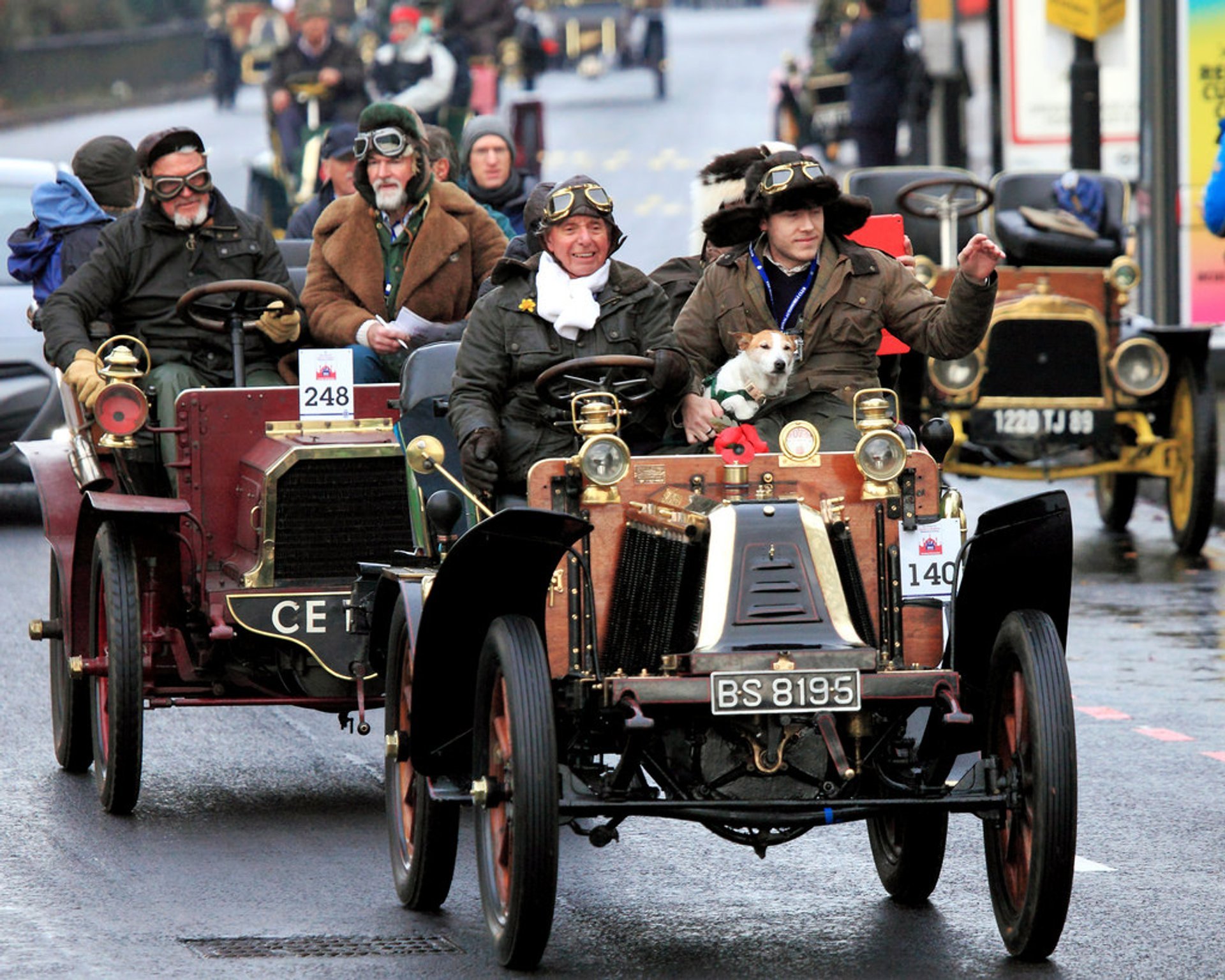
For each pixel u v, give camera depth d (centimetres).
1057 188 5459
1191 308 6812
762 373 2527
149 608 2956
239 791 3077
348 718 3169
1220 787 3062
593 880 2622
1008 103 8412
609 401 2508
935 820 2442
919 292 2603
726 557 2238
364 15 17488
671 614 2295
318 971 2223
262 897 2522
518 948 2184
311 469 2995
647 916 2458
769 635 2206
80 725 3127
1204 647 4044
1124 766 3184
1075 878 2602
